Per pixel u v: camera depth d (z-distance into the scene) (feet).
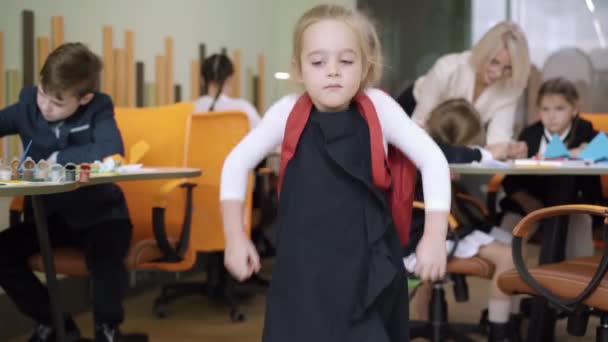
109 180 5.69
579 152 9.72
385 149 4.56
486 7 19.16
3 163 5.45
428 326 8.93
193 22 14.90
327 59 4.37
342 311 4.31
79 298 11.05
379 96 4.65
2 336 9.45
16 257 7.51
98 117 7.31
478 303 12.01
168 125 8.92
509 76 9.96
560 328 10.14
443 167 4.43
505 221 10.21
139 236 8.97
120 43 12.55
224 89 12.62
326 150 4.45
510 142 9.37
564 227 7.84
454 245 7.56
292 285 4.37
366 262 4.37
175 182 8.04
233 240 4.59
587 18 18.38
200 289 11.92
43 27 10.73
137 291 12.78
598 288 5.42
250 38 17.35
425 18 19.69
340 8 4.65
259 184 12.13
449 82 10.37
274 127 4.70
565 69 18.52
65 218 7.25
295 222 4.44
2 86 9.94
